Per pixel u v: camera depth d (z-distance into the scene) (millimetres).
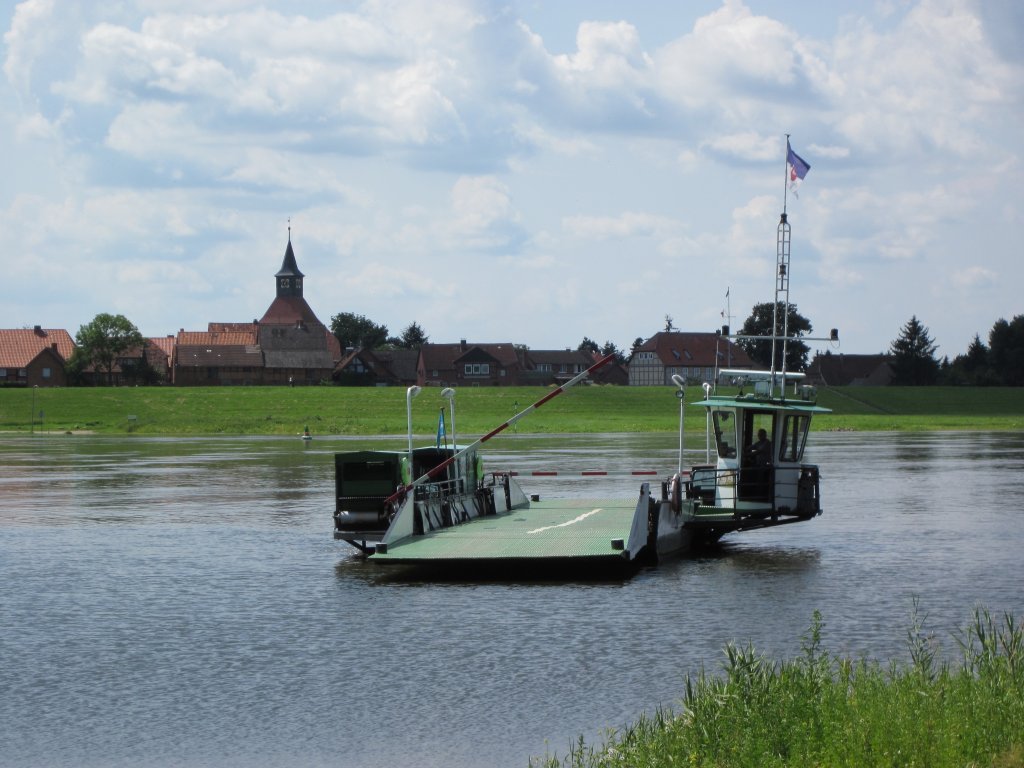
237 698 22844
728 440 41938
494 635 27438
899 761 15789
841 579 34750
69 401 175875
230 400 178875
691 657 25172
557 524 40219
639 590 32938
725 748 17141
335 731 20797
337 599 32281
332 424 154750
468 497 43062
